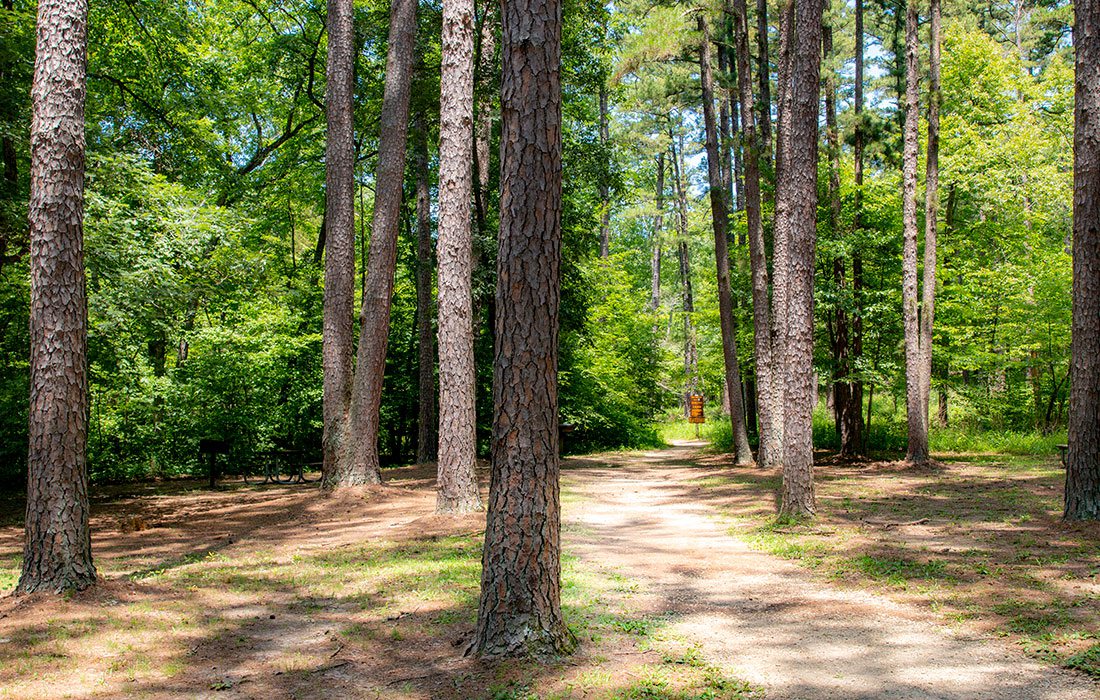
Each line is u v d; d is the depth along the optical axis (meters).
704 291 30.27
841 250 19.03
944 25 23.70
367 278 13.99
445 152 11.30
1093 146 9.05
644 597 6.64
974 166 24.06
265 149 25.61
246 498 14.95
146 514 13.19
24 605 6.27
